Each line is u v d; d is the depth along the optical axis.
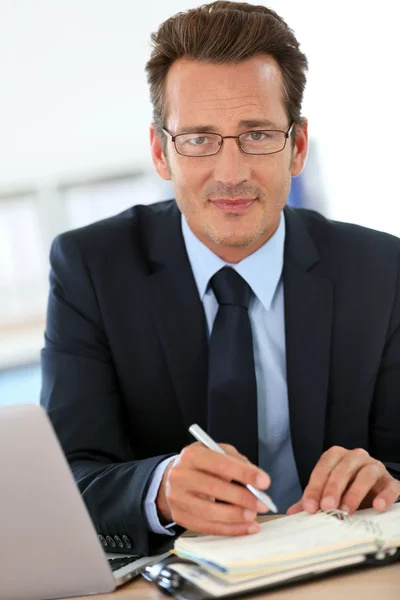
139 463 1.46
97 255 1.90
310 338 1.82
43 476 1.14
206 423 1.80
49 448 1.13
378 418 1.89
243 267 1.81
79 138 5.19
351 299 1.87
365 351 1.86
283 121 1.72
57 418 1.78
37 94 5.09
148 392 1.83
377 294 1.88
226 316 1.79
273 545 1.16
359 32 5.01
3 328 5.18
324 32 5.03
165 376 1.83
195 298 1.83
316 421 1.79
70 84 5.10
